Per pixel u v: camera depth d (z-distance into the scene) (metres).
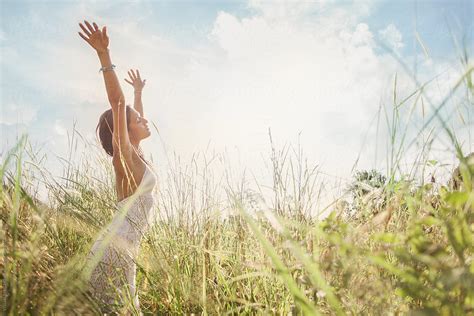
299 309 1.49
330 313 1.35
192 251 2.36
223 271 2.24
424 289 0.98
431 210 1.22
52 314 1.53
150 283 2.25
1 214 1.65
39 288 1.56
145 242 2.51
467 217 1.05
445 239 1.25
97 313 1.70
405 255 1.04
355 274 1.28
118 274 2.14
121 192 2.92
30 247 1.56
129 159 2.92
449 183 1.44
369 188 1.63
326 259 1.20
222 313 1.87
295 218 1.95
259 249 1.90
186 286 2.11
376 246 1.39
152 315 2.24
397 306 1.27
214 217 2.46
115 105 2.98
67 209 2.21
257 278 2.04
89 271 1.74
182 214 2.54
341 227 1.24
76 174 3.25
